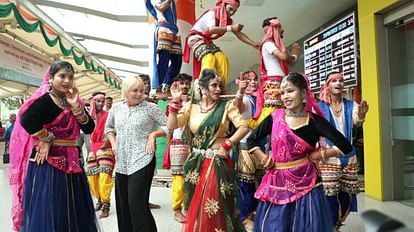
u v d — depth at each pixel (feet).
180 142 13.97
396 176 18.08
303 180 8.01
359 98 21.35
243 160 12.27
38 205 8.85
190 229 9.25
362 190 20.18
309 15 27.45
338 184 11.02
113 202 18.28
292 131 8.05
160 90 14.89
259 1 24.49
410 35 17.76
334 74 11.22
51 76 9.02
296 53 12.03
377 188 18.19
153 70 14.99
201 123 9.59
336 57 22.97
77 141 9.89
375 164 18.30
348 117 11.12
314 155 8.10
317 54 25.84
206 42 12.16
